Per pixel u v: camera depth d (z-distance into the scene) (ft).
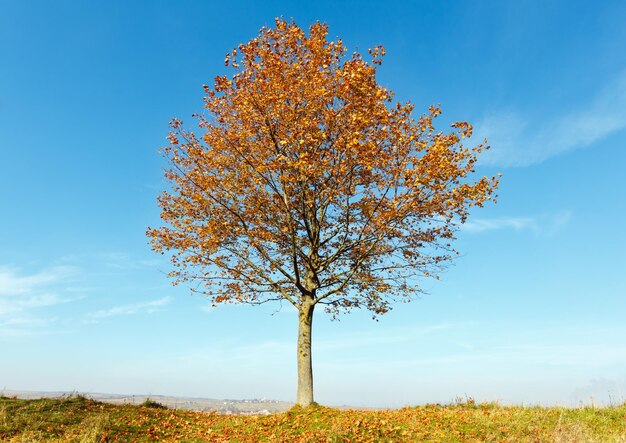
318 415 54.08
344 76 54.44
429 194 56.03
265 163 57.82
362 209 59.67
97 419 51.47
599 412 56.13
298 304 65.36
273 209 61.72
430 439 45.06
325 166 57.57
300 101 58.54
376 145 55.67
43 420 51.47
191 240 60.34
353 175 59.36
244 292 65.16
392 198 56.80
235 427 53.88
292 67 58.59
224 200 62.28
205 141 61.41
